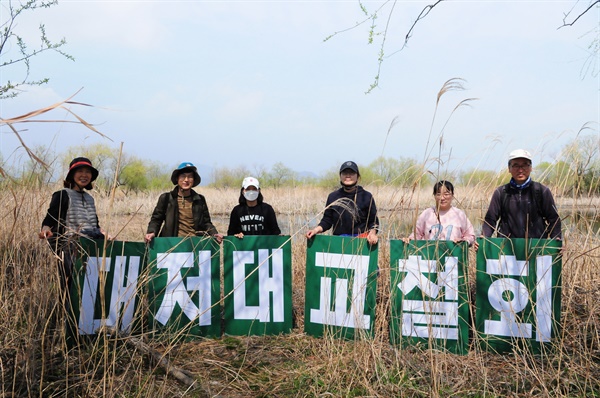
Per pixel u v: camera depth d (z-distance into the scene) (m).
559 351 4.41
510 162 5.00
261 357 4.65
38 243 5.11
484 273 4.82
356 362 4.23
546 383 4.00
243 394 3.90
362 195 5.54
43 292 4.36
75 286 4.71
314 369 4.30
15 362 3.84
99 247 4.90
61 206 4.92
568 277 5.34
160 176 34.06
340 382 4.03
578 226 5.54
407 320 4.88
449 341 4.76
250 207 5.78
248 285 5.36
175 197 5.57
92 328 4.74
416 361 4.42
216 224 14.83
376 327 4.97
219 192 22.38
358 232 5.45
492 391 3.97
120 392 3.79
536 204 4.95
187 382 4.01
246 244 5.40
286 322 5.37
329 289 5.19
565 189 5.64
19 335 4.23
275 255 5.41
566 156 5.62
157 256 5.16
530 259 4.72
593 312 4.77
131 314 4.96
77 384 3.75
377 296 5.43
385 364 4.34
